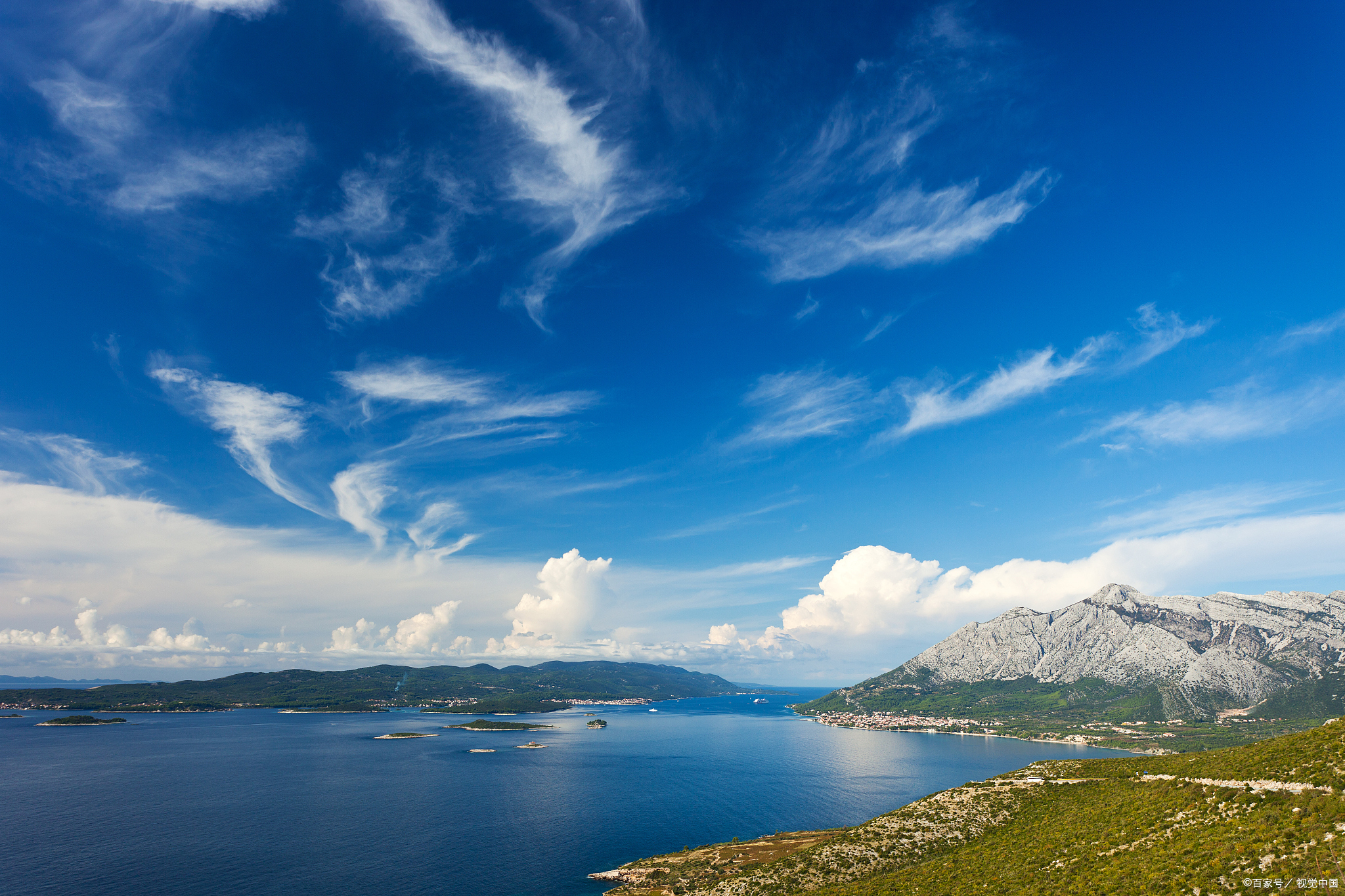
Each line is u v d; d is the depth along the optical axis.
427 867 167.00
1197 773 102.62
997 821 119.56
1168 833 82.69
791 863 119.44
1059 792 125.88
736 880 119.69
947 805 130.38
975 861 99.94
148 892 149.88
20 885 155.00
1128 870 75.62
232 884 155.12
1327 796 72.31
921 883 96.62
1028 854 95.06
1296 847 65.06
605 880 153.75
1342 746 82.69
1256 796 80.44
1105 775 129.75
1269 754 93.19
